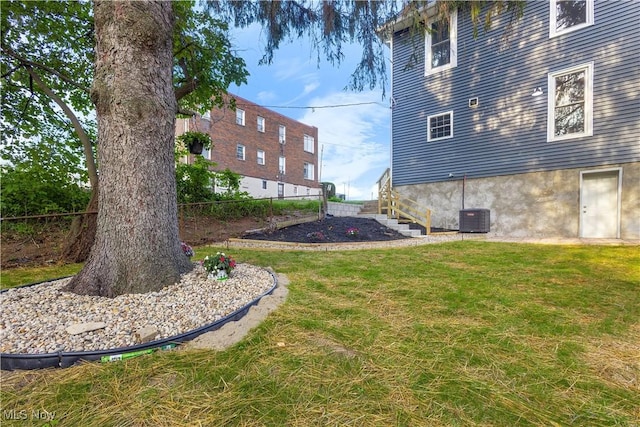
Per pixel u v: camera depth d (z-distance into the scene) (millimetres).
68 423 1211
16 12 4730
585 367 1607
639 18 6512
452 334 1996
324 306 2512
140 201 2625
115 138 2604
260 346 1817
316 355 1723
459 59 9234
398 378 1504
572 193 7375
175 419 1235
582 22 7234
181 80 6508
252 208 9406
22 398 1353
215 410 1283
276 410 1284
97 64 2643
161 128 2793
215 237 7141
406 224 8984
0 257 4656
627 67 6652
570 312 2396
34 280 3438
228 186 9695
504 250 5648
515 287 3117
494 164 8602
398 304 2586
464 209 9016
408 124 10484
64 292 2520
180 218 7445
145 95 2664
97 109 2668
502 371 1563
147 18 2598
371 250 5824
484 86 8766
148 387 1433
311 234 7238
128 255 2561
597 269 3922
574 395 1382
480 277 3537
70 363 1615
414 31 4410
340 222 8805
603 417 1244
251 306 2395
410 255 5160
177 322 2053
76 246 4707
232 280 2982
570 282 3307
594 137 7062
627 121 6660
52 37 5340
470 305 2561
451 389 1416
